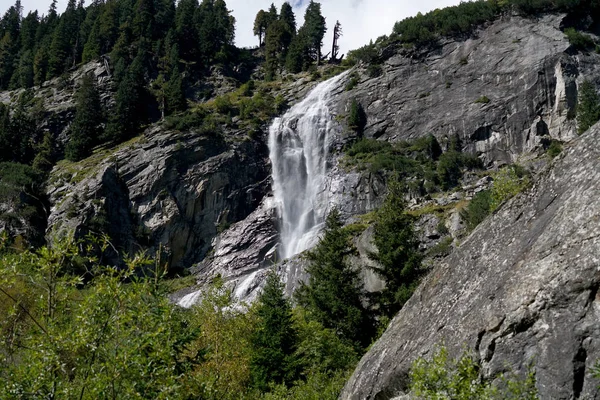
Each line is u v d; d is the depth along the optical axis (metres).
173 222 78.69
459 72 83.25
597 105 61.91
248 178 84.06
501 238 12.33
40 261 11.87
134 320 11.91
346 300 35.31
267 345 28.00
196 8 138.00
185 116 90.38
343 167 78.75
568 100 72.44
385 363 13.52
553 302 10.22
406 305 14.62
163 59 120.75
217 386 15.38
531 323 10.43
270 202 81.56
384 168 72.94
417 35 91.12
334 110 89.50
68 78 112.88
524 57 78.69
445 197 60.44
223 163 83.12
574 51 77.31
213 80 120.38
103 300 11.67
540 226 11.45
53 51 120.38
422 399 11.26
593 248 10.06
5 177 80.75
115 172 82.75
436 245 44.44
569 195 11.20
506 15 85.69
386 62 91.38
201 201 80.69
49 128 102.75
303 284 38.75
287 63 123.00
